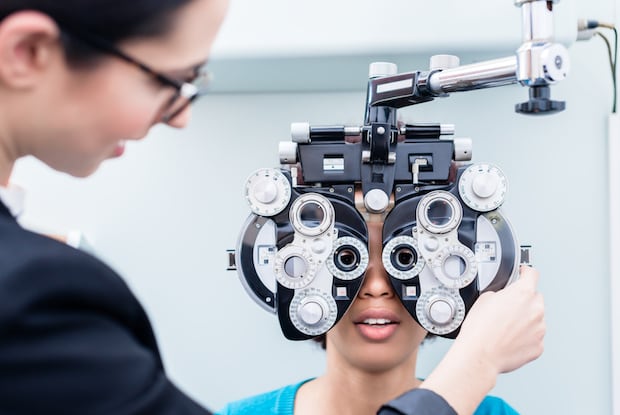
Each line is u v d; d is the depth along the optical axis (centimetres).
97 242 123
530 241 120
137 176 123
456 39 105
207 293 123
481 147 121
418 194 80
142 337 57
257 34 107
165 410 52
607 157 119
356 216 79
